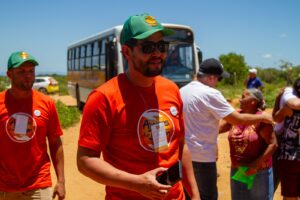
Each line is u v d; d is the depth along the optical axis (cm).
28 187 441
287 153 545
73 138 1344
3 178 439
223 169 926
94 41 1859
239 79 5409
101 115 285
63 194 472
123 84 295
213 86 497
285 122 548
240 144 496
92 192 791
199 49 1447
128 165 290
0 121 439
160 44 290
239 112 507
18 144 439
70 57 2556
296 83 540
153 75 290
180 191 315
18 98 444
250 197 502
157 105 301
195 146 480
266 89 3516
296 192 552
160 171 275
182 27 1410
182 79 1389
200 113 477
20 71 437
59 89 4425
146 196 272
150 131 293
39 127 448
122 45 300
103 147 294
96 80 1844
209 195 487
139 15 292
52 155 476
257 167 485
